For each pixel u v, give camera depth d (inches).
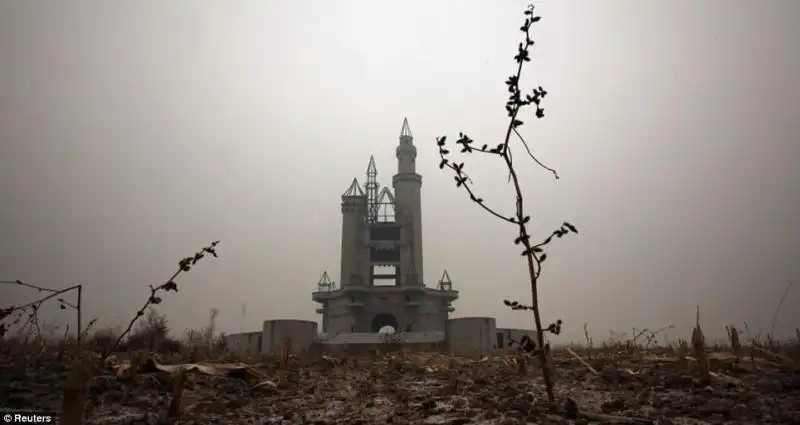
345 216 4306.1
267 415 354.0
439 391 460.8
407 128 4719.5
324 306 4247.0
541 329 362.9
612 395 429.4
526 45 366.6
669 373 553.0
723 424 312.8
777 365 587.5
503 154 368.2
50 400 367.6
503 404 376.2
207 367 513.0
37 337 652.1
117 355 668.1
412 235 4291.3
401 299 3944.4
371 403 406.9
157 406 369.1
